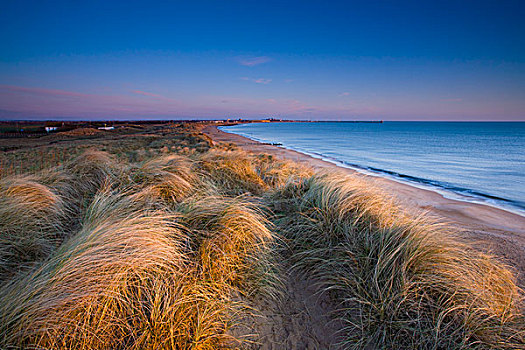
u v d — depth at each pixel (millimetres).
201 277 2289
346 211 3346
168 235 2568
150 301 1899
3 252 2291
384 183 11000
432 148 34125
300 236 3191
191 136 30438
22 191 3439
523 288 3154
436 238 2803
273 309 2291
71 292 1719
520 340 1985
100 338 1656
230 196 4562
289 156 22375
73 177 4715
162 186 4180
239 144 33250
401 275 2289
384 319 2115
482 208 7750
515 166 18062
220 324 1986
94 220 2852
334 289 2516
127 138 30906
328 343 2064
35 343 1528
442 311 2031
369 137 61875
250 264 2633
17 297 1623
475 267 2680
